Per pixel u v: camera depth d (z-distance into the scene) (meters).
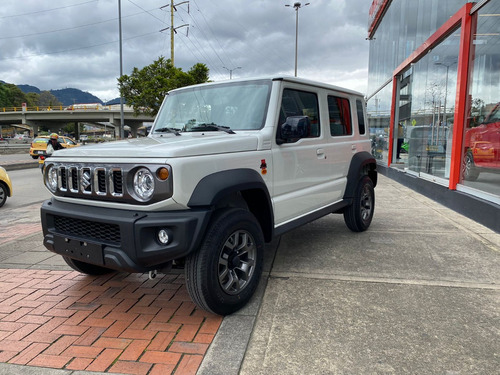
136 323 2.97
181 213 2.67
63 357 2.53
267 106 3.59
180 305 3.27
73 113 71.19
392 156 12.91
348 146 4.99
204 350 2.57
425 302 3.20
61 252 3.09
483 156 6.16
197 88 4.18
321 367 2.36
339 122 4.87
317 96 4.36
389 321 2.89
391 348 2.54
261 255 3.28
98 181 2.90
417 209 7.12
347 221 5.28
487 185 6.04
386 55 14.12
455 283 3.59
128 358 2.49
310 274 3.85
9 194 8.80
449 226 5.77
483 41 6.26
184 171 2.64
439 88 8.18
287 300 3.28
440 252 4.51
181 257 2.85
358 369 2.33
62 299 3.43
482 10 6.28
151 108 24.66
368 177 5.42
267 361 2.44
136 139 3.54
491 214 5.57
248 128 3.60
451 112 7.43
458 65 6.99
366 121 5.66
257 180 3.18
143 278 3.92
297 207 3.94
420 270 3.93
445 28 7.60
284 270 3.97
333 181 4.69
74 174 3.11
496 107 5.80
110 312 3.16
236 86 3.89
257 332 2.78
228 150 3.06
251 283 3.18
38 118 73.19
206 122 3.91
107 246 2.76
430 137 8.70
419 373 2.29
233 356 2.48
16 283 3.82
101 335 2.79
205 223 2.70
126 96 25.09
